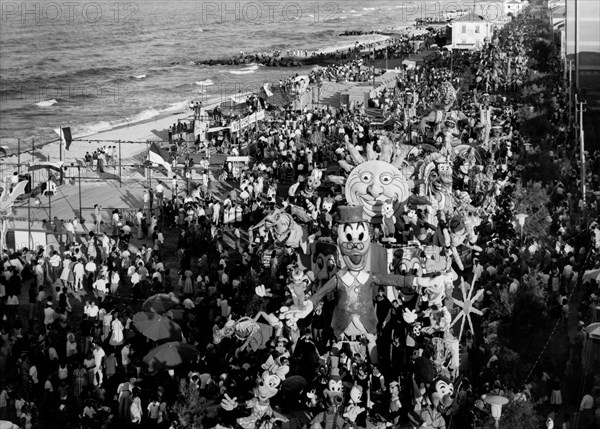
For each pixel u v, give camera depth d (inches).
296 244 1393.9
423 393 949.2
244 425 933.2
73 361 1167.0
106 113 3705.7
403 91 3070.9
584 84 3117.6
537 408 1024.2
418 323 1046.4
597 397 1027.3
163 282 1472.7
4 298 1364.4
